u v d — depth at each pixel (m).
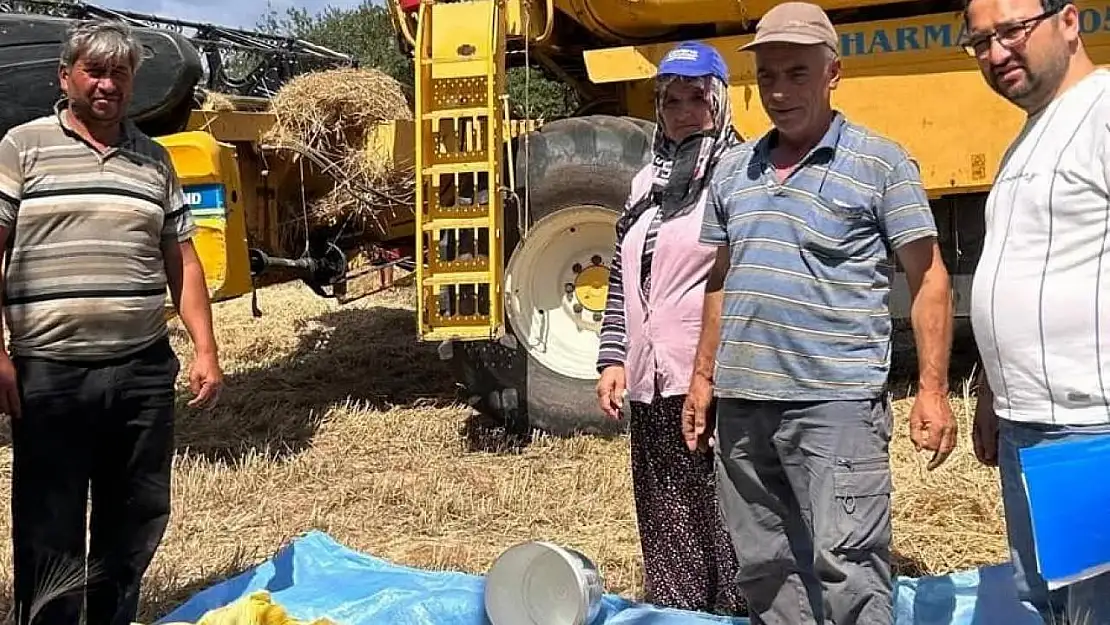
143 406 3.38
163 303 3.42
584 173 5.79
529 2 6.08
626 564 4.30
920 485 4.82
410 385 7.54
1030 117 2.61
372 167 6.52
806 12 2.77
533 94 11.48
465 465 5.62
